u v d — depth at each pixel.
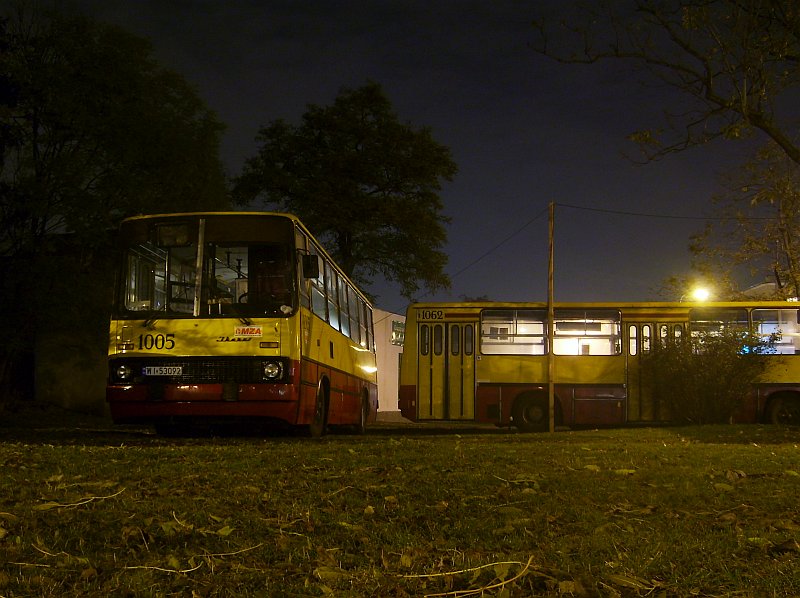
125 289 14.60
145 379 14.19
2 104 23.83
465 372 24.44
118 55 24.89
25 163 23.59
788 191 28.30
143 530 5.46
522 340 24.50
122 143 24.81
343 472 8.73
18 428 20.47
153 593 4.13
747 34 14.19
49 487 7.33
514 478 8.38
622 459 10.66
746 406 23.47
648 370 24.14
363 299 22.91
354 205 42.53
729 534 5.64
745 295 32.53
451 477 8.41
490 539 5.46
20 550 4.86
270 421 14.59
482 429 26.59
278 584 4.32
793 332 24.02
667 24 14.59
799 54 14.12
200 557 4.84
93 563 4.63
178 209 26.80
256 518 5.93
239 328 14.19
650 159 15.12
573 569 4.72
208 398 14.03
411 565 4.74
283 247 14.46
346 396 19.53
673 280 32.16
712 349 23.00
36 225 24.83
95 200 23.70
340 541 5.36
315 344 15.70
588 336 24.44
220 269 14.45
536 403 24.28
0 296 25.05
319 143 44.53
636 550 5.18
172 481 7.93
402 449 11.93
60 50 24.70
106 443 13.67
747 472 9.30
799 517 6.40
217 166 28.62
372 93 43.91
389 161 42.91
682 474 8.90
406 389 24.42
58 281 24.81
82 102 24.98
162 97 26.78
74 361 29.17
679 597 4.30
